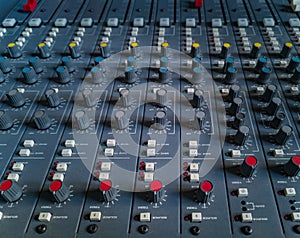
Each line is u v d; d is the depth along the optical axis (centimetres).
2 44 163
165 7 184
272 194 98
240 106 120
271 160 106
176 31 165
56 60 151
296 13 173
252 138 112
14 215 97
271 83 132
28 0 183
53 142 115
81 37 164
